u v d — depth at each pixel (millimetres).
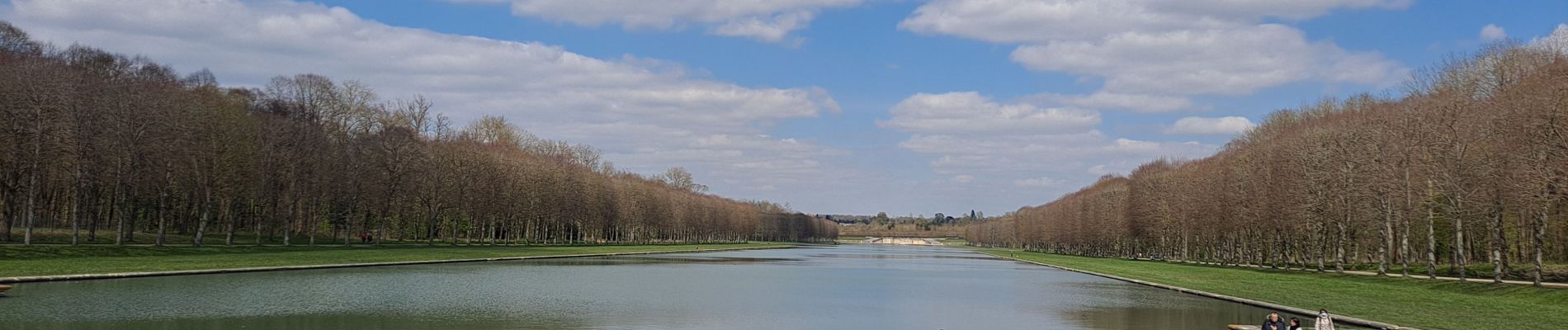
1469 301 60125
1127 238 188000
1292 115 139125
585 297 65375
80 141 87125
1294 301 62062
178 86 108375
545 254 138875
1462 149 75938
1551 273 80125
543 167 164125
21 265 69812
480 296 63906
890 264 148375
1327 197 96125
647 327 49844
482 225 148250
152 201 111750
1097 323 54312
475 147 143875
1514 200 68062
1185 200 137000
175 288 62938
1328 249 136375
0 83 83188
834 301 67688
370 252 112188
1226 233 125188
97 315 47812
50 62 93375
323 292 63844
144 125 92375
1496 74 94312
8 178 97375
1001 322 55062
